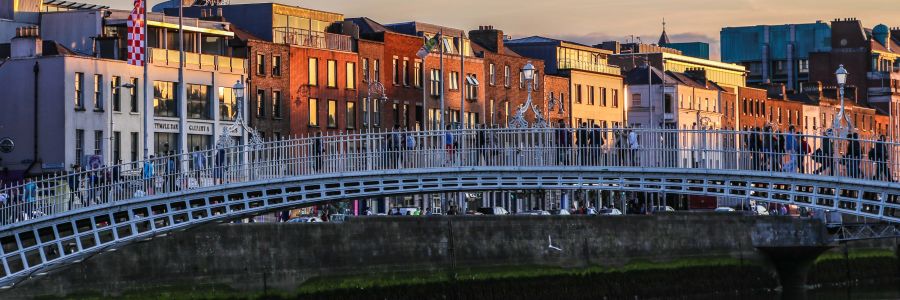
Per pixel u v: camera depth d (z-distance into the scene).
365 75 118.44
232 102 106.06
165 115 101.50
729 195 62.00
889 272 118.31
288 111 111.00
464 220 87.19
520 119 72.12
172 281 71.88
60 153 96.12
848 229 106.88
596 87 145.50
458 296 86.19
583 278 93.81
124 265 70.06
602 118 146.38
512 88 134.62
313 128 113.19
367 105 118.12
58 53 97.81
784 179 61.06
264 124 108.88
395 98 121.38
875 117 193.12
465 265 86.94
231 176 63.09
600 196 126.06
